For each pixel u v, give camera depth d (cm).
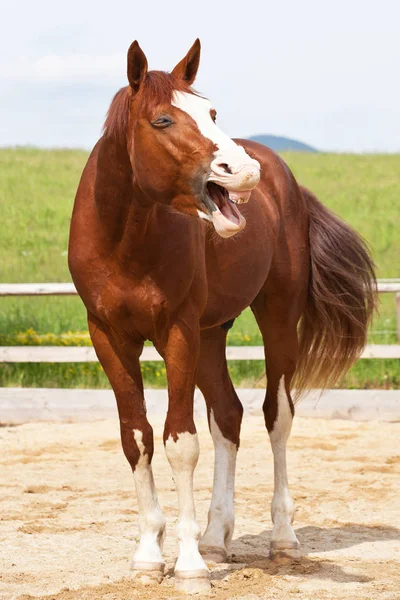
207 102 638
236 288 810
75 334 2000
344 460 1278
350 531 915
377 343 2088
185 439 684
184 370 688
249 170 588
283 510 818
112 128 665
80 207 704
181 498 697
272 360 867
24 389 1706
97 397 1655
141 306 681
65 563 774
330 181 5544
